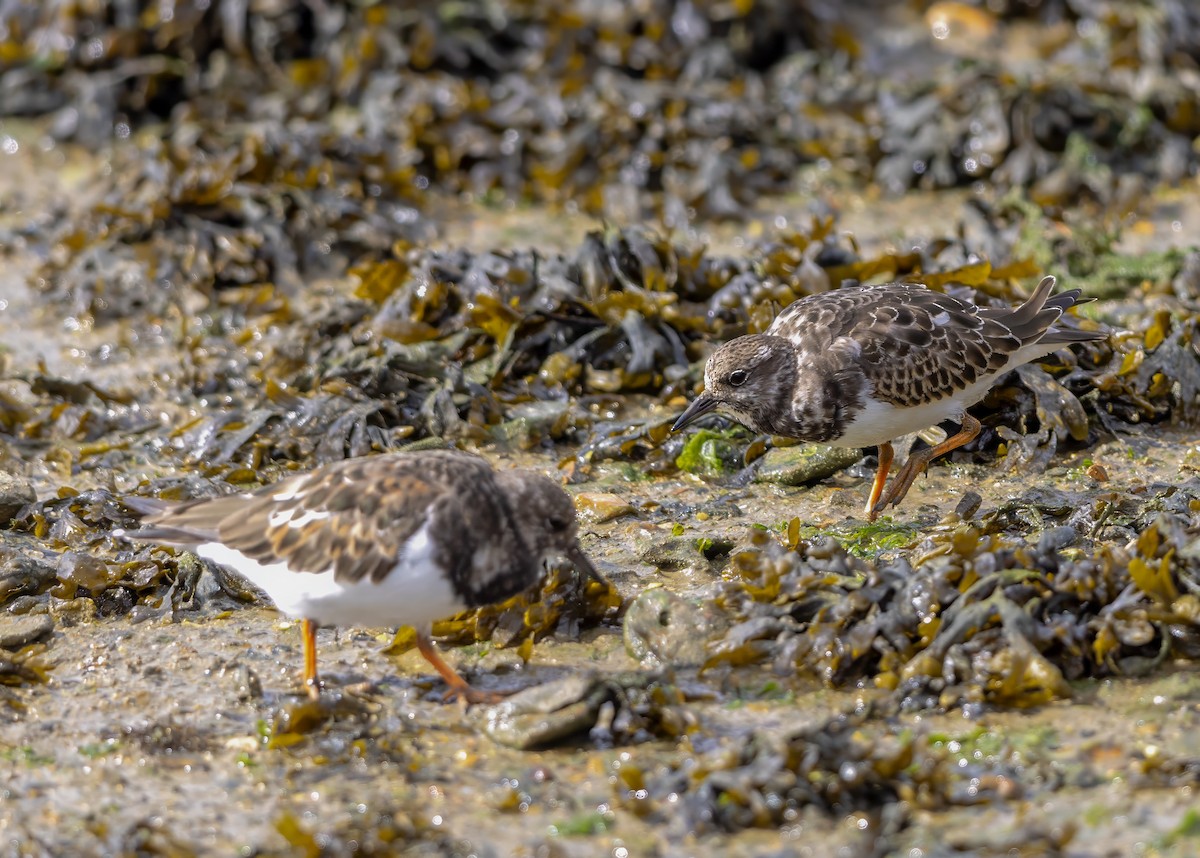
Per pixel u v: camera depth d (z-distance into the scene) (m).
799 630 9.07
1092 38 20.48
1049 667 8.49
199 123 18.09
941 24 21.42
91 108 19.23
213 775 8.12
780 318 11.20
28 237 17.03
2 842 7.50
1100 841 7.21
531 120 18.39
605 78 18.84
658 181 17.92
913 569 9.27
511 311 13.36
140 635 9.73
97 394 13.54
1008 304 12.98
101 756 8.30
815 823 7.45
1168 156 17.84
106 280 15.62
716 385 10.94
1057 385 12.27
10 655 9.16
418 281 13.98
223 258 15.80
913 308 10.91
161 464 12.47
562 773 8.05
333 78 19.06
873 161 18.23
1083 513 10.50
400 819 7.57
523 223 17.30
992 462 12.02
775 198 17.98
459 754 8.30
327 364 13.55
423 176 18.22
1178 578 8.95
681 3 19.69
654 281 13.81
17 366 14.41
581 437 12.80
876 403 10.66
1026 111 17.83
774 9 19.91
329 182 16.69
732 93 18.98
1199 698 8.41
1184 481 11.48
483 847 7.36
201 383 13.85
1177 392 12.52
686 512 11.37
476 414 12.75
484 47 19.44
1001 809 7.52
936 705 8.48
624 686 8.46
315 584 8.27
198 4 19.47
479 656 9.42
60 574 10.07
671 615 9.33
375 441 12.27
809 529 10.98
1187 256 14.84
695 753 8.12
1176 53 19.19
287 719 8.41
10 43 19.97
